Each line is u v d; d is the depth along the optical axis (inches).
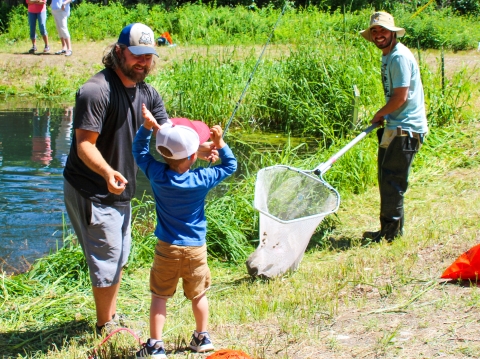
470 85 461.7
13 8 903.7
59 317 199.2
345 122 430.6
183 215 154.1
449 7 979.9
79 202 168.6
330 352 153.3
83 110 159.3
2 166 380.8
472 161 344.5
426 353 146.9
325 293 192.7
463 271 186.1
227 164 157.8
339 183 321.4
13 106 586.2
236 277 233.6
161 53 721.0
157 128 152.7
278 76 526.9
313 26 774.5
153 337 156.0
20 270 245.0
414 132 237.9
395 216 246.2
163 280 155.7
